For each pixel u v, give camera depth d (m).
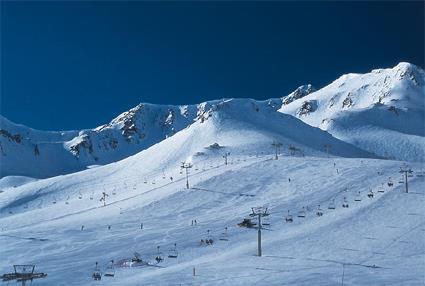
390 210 89.44
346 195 103.62
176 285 54.88
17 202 164.25
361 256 67.38
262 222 90.44
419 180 107.00
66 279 63.38
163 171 179.00
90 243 82.88
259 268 61.47
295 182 116.50
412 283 51.81
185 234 86.31
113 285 57.72
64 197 166.00
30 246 82.19
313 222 87.69
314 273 57.62
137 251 77.50
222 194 112.88
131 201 120.56
